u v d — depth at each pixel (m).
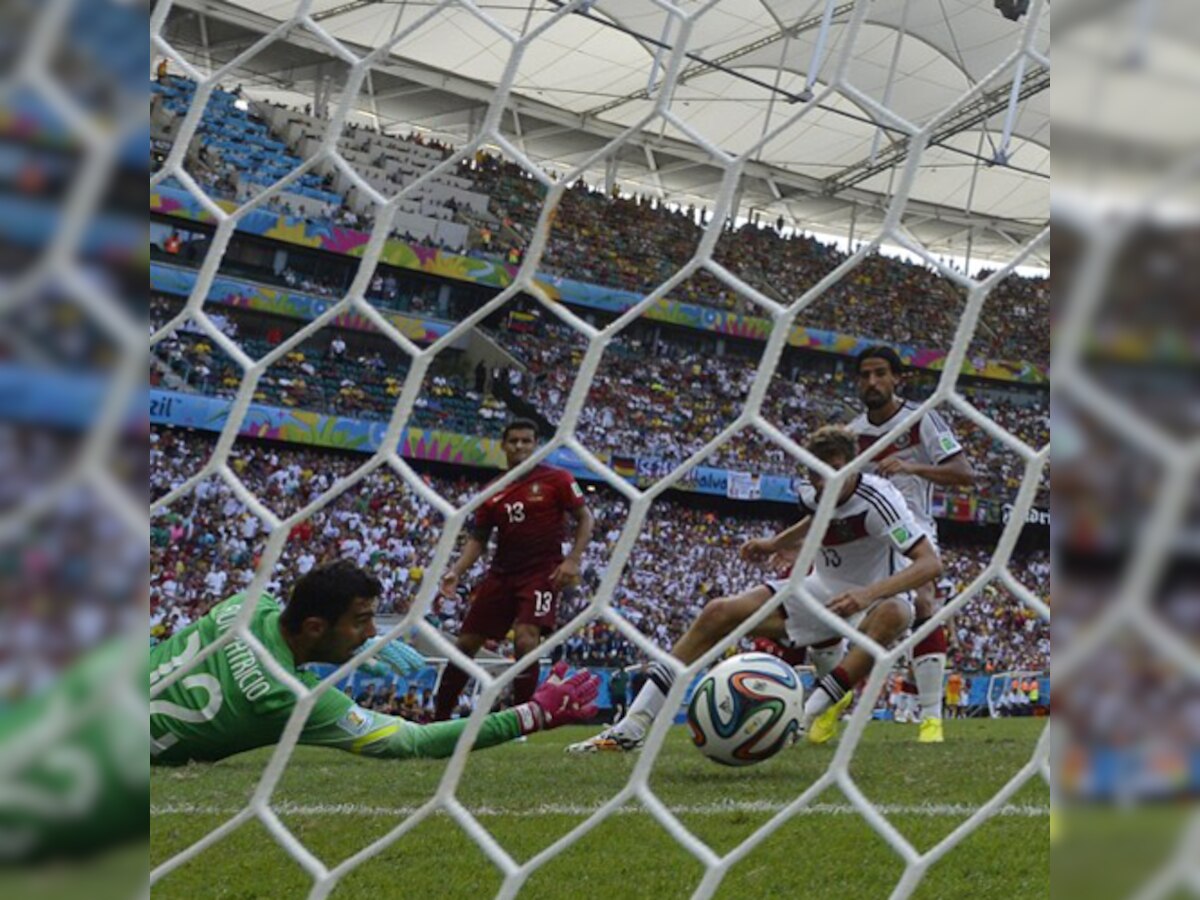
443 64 24.75
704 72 24.33
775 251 27.86
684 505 23.52
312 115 25.09
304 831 2.93
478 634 6.34
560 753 4.93
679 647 4.88
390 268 23.42
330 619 3.86
